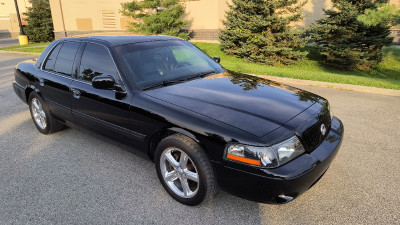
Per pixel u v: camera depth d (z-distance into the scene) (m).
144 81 3.26
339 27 11.73
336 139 2.95
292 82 8.46
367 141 4.34
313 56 14.57
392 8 9.40
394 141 4.34
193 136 2.61
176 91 3.09
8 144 4.38
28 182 3.37
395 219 2.67
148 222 2.68
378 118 5.34
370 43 11.93
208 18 18.72
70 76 3.84
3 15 37.44
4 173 3.57
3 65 12.42
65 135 4.68
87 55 3.69
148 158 3.21
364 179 3.32
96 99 3.42
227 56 14.45
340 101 6.45
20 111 5.95
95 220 2.72
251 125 2.48
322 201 2.94
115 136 3.43
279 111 2.72
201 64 3.89
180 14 16.19
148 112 2.93
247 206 2.88
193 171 2.81
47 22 24.97
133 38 3.82
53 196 3.10
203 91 3.08
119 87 3.17
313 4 16.61
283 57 12.80
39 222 2.71
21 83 4.82
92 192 3.15
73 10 22.33
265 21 12.20
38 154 4.04
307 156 2.54
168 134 2.92
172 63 3.65
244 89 3.20
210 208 2.86
